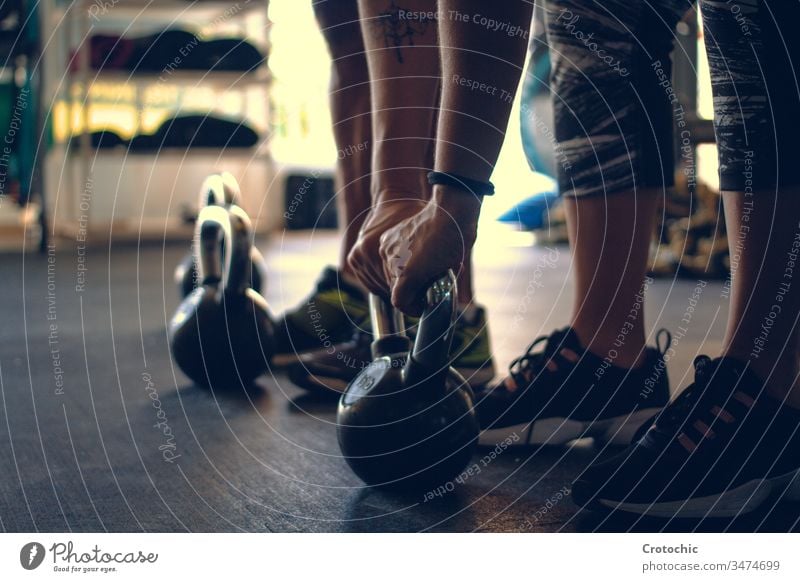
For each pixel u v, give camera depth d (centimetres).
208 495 72
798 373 72
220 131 341
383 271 73
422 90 76
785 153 70
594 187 90
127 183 390
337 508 69
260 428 93
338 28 104
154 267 270
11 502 70
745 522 69
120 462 80
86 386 113
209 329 110
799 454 71
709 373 72
